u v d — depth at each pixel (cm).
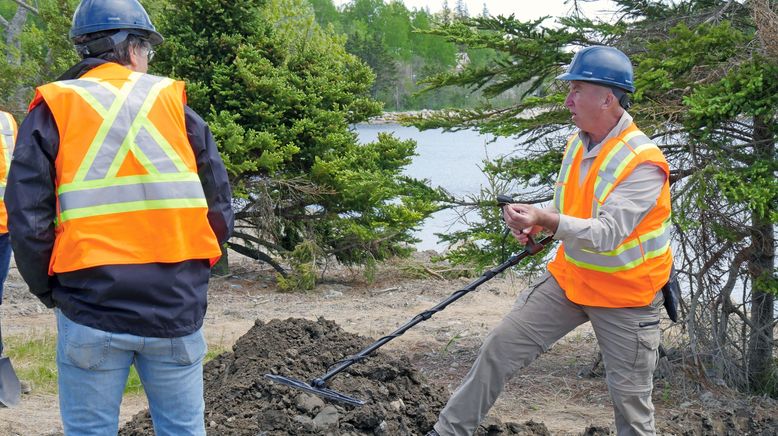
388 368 529
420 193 759
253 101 1220
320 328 580
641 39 712
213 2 1186
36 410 609
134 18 329
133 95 318
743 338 690
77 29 325
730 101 579
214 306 1062
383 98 5644
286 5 1471
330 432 450
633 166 399
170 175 317
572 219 388
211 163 334
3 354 760
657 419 570
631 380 420
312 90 1248
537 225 408
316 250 1206
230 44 1209
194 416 334
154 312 312
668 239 422
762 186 597
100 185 307
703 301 662
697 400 641
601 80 401
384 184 776
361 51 5816
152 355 321
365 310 1036
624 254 407
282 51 1262
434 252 1450
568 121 695
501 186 737
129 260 308
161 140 318
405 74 6831
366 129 3928
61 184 306
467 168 2491
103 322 307
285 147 1191
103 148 308
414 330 912
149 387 329
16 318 959
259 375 514
